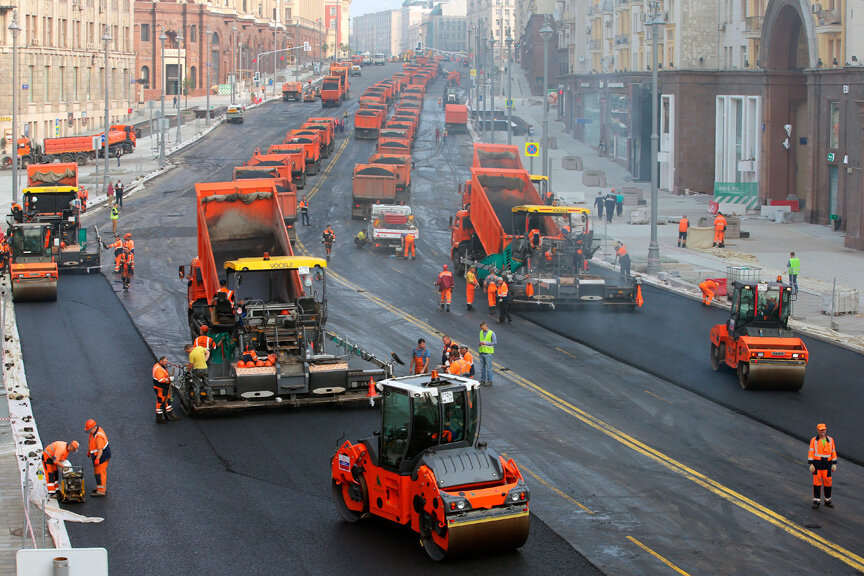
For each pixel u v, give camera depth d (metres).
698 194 122.31
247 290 45.28
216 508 30.39
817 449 30.38
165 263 76.88
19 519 29.23
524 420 39.28
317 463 34.44
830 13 89.75
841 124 89.94
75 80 169.25
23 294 61.72
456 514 25.45
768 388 43.31
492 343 44.25
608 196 101.50
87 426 31.27
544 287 60.50
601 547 27.64
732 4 116.62
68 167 79.69
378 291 66.81
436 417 27.05
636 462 34.56
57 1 159.00
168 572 25.97
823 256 79.75
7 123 141.38
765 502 31.08
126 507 30.47
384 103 186.25
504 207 71.94
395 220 83.31
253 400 40.44
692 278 70.88
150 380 45.25
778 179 106.69
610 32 162.25
